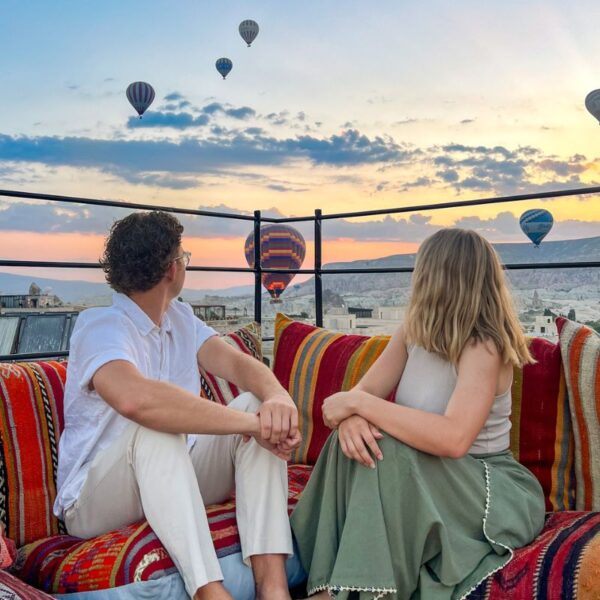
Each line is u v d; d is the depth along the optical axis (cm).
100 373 157
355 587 142
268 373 187
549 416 188
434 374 169
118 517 165
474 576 145
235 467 171
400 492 149
